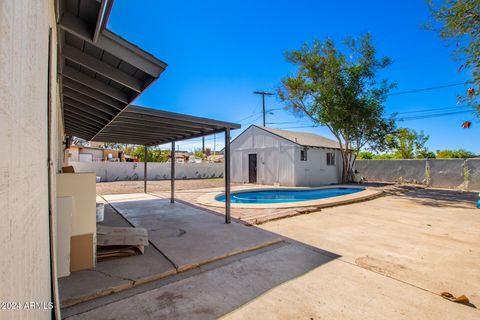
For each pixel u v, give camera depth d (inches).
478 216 249.4
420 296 100.8
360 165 667.4
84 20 82.4
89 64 103.6
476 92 250.5
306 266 129.1
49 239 60.1
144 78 115.9
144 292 103.0
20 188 25.4
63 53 98.3
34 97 34.4
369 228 203.2
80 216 120.0
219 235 175.9
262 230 192.1
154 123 200.2
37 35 36.1
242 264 131.4
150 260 130.0
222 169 896.3
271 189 499.8
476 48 241.0
